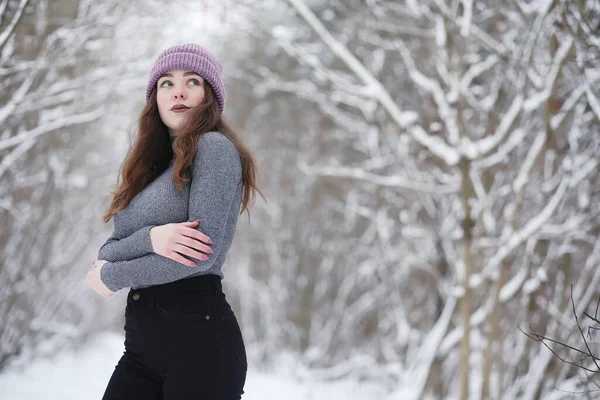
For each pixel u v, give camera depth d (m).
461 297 7.40
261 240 15.78
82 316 11.09
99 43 6.66
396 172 10.88
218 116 2.68
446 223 9.63
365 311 13.25
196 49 2.75
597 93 6.02
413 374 8.07
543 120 6.65
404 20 10.52
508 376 7.29
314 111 15.46
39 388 6.95
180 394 2.38
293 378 12.92
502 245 6.69
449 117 6.94
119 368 2.54
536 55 7.60
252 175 2.69
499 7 8.05
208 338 2.42
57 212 8.47
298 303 14.82
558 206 6.84
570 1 5.39
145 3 6.90
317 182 15.09
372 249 12.27
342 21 12.26
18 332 8.12
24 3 4.33
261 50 15.09
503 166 8.45
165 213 2.48
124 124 10.06
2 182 7.04
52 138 7.85
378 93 7.23
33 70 5.64
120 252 2.47
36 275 8.12
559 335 5.98
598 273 6.14
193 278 2.45
